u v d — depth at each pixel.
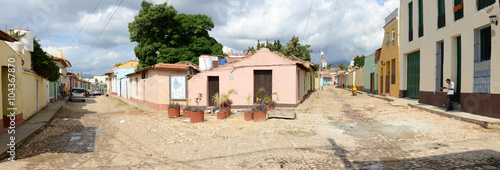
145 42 29.92
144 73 20.55
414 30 15.77
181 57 28.80
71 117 13.79
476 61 9.77
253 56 15.01
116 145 7.45
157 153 6.48
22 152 6.60
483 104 9.27
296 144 6.89
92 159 5.95
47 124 11.09
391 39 20.38
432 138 7.13
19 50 12.82
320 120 10.68
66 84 36.00
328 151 6.16
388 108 14.03
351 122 10.28
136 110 17.44
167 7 28.25
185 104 16.55
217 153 6.31
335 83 78.31
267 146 6.76
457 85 11.45
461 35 10.58
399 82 18.89
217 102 13.33
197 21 30.31
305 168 5.02
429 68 13.62
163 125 10.91
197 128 9.87
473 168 4.54
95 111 17.00
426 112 11.72
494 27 8.70
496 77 8.65
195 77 15.95
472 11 9.88
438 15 12.78
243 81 15.09
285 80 14.52
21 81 10.47
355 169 4.87
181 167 5.32
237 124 10.34
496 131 7.63
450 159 5.10
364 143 6.90
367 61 30.23
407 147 6.29
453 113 10.15
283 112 10.88
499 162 4.77
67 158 6.04
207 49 30.83
